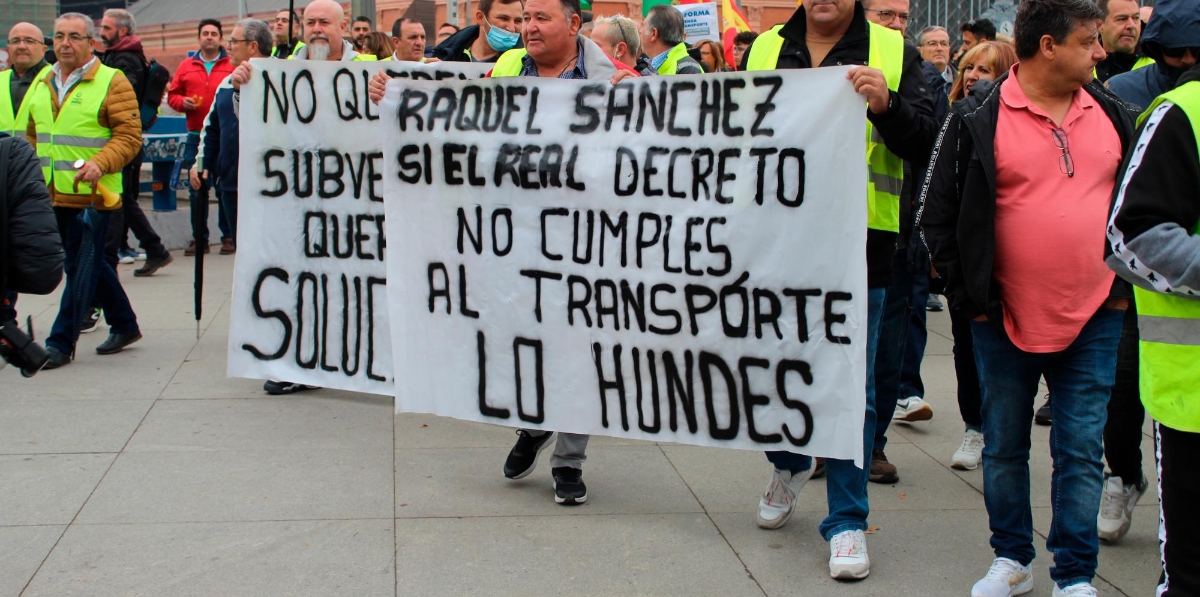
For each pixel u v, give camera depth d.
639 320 4.09
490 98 4.30
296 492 4.41
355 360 5.29
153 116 9.84
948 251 3.41
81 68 6.48
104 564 3.71
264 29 8.23
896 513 4.34
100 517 4.12
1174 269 2.54
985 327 3.44
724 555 3.87
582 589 3.59
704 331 3.97
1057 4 3.19
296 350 5.39
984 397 3.49
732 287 3.90
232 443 5.02
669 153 3.97
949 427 5.55
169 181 11.55
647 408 4.12
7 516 4.12
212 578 3.62
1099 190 3.28
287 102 5.24
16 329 4.33
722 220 3.89
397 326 4.52
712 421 4.01
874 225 3.80
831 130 3.67
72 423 5.29
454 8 14.34
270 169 5.30
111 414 5.45
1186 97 2.61
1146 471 4.91
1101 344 3.30
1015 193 3.32
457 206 4.37
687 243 3.97
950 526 4.20
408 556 3.82
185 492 4.39
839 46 3.79
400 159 4.43
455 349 4.44
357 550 3.86
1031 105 3.30
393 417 5.49
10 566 3.68
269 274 5.37
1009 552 3.52
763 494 4.38
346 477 4.61
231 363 5.48
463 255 4.38
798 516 4.26
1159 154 2.60
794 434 3.86
